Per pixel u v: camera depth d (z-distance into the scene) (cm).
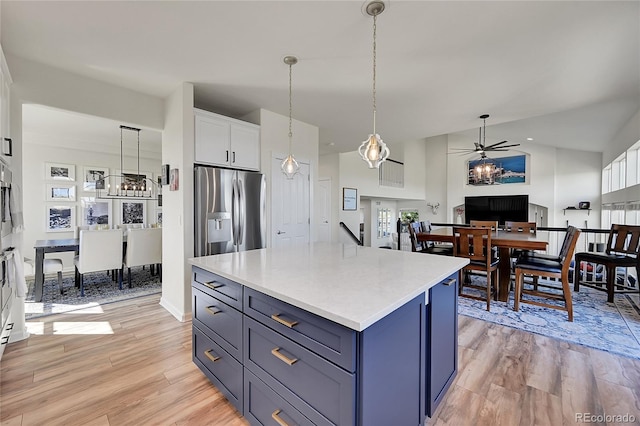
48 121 418
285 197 400
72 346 241
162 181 332
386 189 918
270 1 177
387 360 115
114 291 403
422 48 232
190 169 300
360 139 543
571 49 233
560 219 871
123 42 222
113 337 258
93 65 258
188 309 298
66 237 534
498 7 182
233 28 205
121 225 553
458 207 1064
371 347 105
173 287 316
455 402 169
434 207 1113
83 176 555
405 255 215
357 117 406
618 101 357
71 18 192
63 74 267
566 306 288
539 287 400
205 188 305
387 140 545
